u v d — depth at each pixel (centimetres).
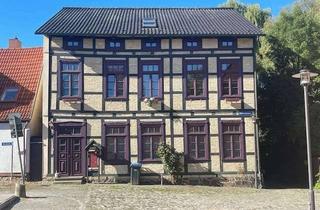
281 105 3259
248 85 2895
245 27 2958
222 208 1822
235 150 2869
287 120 3194
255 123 2872
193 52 2903
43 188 2433
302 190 2652
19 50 3269
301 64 3388
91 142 2819
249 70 2902
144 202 1959
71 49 2861
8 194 2064
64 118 2831
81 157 2831
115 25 2978
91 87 2864
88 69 2869
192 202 1988
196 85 2897
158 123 2869
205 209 1784
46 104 2827
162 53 2903
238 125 2880
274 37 3497
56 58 2850
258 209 1812
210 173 2845
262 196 2289
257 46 3372
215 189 2595
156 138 2870
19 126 1981
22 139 2825
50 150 2808
